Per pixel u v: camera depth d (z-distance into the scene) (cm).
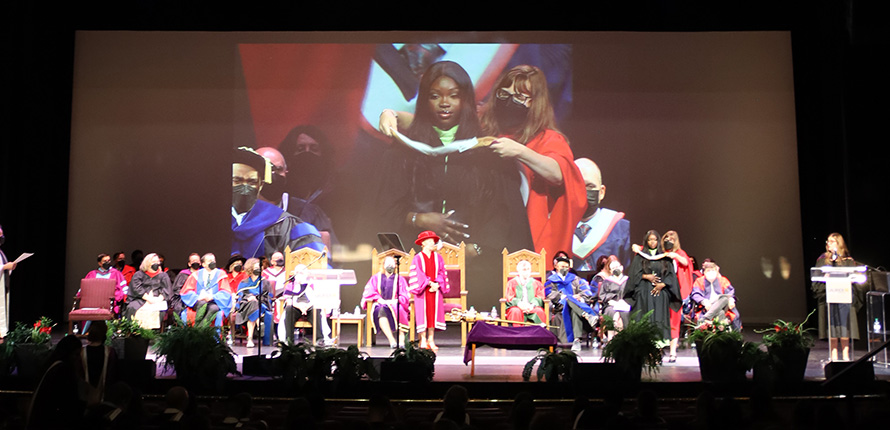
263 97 1294
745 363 697
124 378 715
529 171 1279
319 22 1288
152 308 999
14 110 1154
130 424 421
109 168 1291
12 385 721
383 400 463
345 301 1269
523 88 1287
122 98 1297
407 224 1277
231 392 710
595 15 1281
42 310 1220
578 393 698
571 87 1288
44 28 1218
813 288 1036
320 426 413
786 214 1275
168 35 1302
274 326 1046
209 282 1031
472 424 505
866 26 1103
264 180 1285
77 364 529
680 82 1286
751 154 1280
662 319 857
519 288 1009
